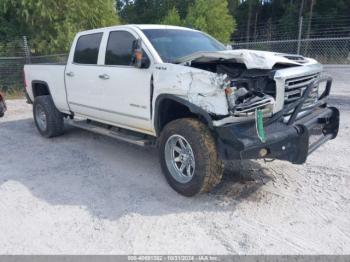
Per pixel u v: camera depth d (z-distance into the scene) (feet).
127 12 150.30
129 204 12.12
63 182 14.23
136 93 14.02
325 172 14.38
